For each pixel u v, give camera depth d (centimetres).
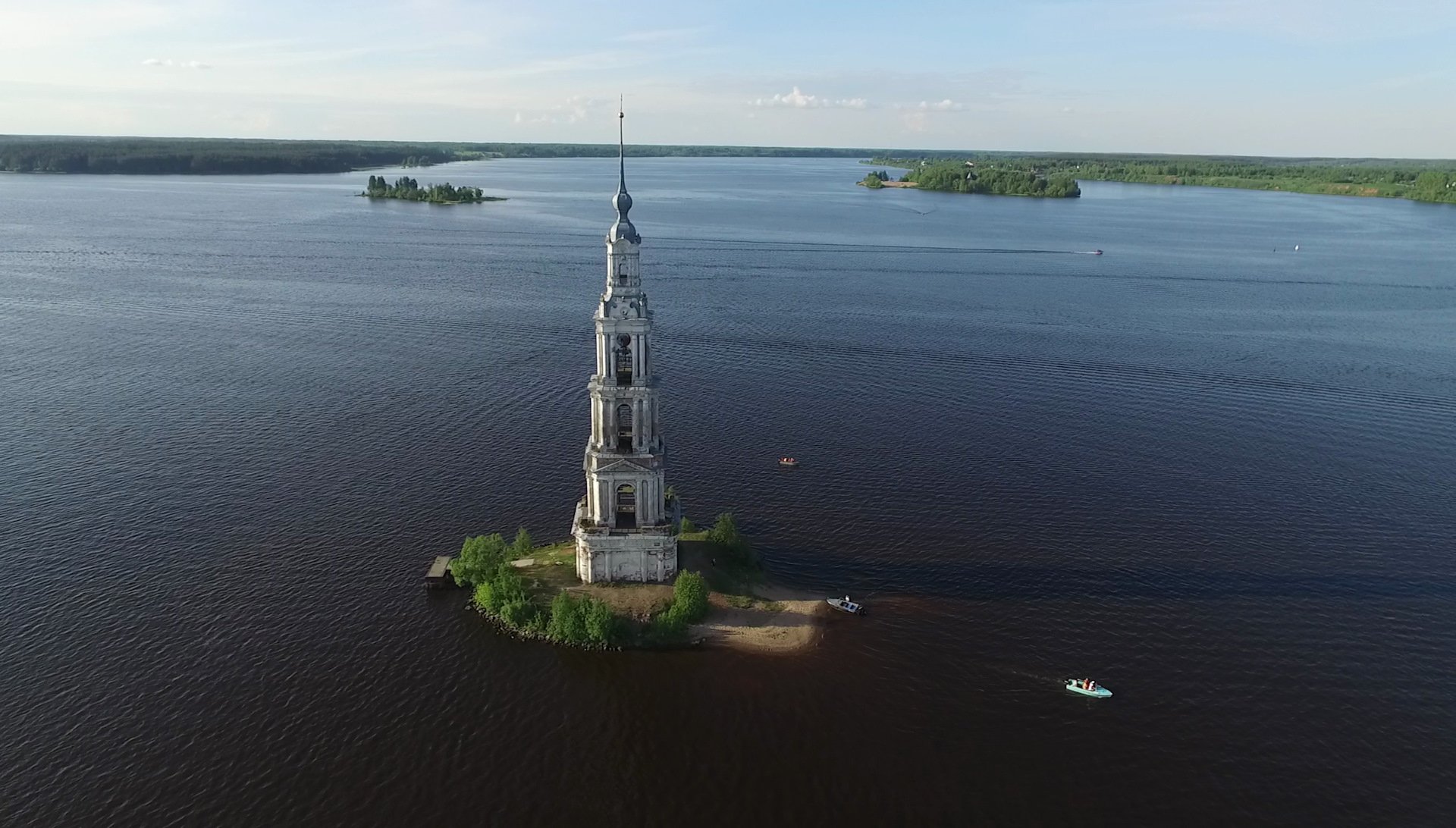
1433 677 9612
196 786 8062
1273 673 9694
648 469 10412
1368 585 11262
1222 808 7988
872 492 13725
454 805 7975
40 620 10194
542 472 14212
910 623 10544
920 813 7944
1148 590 11206
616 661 9844
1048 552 12081
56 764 8231
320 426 15888
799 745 8738
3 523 12231
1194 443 15688
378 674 9550
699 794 8156
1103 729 8919
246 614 10450
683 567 11112
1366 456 15162
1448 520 12888
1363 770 8381
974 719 9075
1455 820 7831
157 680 9338
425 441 15300
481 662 9788
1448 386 18975
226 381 18212
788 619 10531
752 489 13775
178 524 12375
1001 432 16088
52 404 16688
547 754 8575
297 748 8531
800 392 18138
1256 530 12631
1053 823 7838
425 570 11425
